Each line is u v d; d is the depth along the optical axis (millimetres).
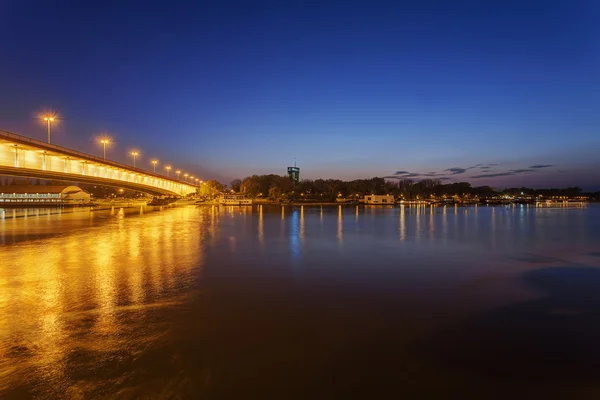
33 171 79500
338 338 13578
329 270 25234
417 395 10078
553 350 12859
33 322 14797
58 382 10383
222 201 184875
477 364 11805
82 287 20062
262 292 19469
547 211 130750
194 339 13305
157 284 20922
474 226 63875
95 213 94375
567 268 26781
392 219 82375
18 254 30422
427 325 14992
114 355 12016
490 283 21969
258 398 9781
